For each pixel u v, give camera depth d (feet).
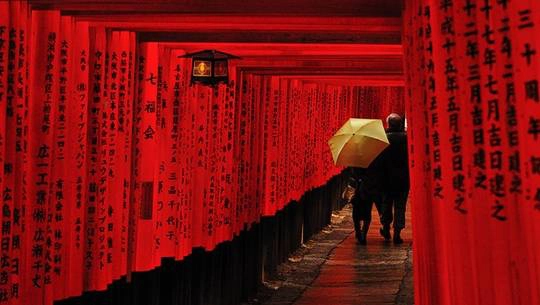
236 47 26.21
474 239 12.68
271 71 38.09
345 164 51.55
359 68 36.60
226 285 34.78
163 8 19.58
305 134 53.47
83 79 20.10
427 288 16.48
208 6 19.54
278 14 20.08
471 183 12.83
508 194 11.51
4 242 16.62
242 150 36.58
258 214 40.16
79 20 20.21
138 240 23.89
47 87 18.61
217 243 31.55
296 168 49.60
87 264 21.45
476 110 12.82
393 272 44.88
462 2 12.99
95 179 21.45
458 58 13.24
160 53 24.77
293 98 47.16
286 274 45.65
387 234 57.16
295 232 52.95
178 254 26.68
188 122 27.30
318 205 63.26
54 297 19.58
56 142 19.26
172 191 25.90
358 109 75.66
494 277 11.88
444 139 13.99
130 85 22.20
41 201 18.70
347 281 42.60
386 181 54.90
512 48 10.80
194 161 29.27
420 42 16.22
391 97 79.92
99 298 22.89
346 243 57.16
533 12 10.28
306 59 31.73
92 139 21.36
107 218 21.84
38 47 18.56
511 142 11.43
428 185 16.16
